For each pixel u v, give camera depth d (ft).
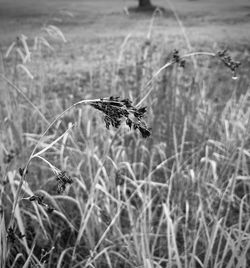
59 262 7.62
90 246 8.34
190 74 13.84
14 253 8.57
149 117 10.60
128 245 7.94
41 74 12.23
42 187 10.07
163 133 12.19
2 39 26.96
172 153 11.14
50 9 39.86
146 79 11.36
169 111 11.21
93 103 4.17
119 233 8.60
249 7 33.71
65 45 25.44
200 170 10.30
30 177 9.86
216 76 13.98
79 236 7.84
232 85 13.50
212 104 12.15
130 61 17.92
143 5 41.06
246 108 12.55
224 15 32.32
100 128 10.95
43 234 9.07
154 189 10.71
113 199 8.36
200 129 12.03
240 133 11.11
